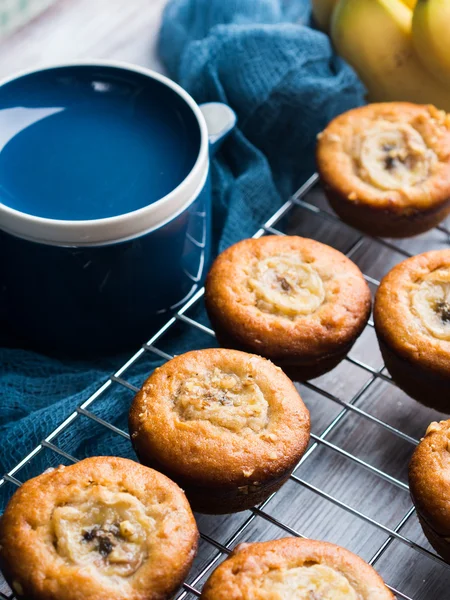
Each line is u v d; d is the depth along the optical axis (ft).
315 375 1.66
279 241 1.71
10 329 1.76
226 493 1.47
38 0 2.26
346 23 1.94
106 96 1.76
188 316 1.78
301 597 1.35
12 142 1.70
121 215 1.58
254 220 1.91
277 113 1.98
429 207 1.77
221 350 1.57
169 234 1.63
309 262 1.68
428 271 1.67
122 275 1.63
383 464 1.65
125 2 2.23
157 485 1.42
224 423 1.49
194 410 1.50
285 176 2.03
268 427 1.49
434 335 1.60
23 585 1.34
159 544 1.37
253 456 1.46
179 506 1.40
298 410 1.51
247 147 1.96
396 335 1.61
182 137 1.72
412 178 1.80
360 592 1.36
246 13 2.09
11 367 1.73
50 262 1.60
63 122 1.73
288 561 1.38
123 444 1.64
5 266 1.65
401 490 1.62
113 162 1.69
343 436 1.68
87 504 1.40
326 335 1.61
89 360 1.76
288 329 1.61
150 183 1.66
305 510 1.60
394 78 1.95
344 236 1.94
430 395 1.63
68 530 1.38
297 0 2.16
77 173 1.67
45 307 1.67
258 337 1.60
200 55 1.97
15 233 1.59
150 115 1.75
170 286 1.71
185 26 2.11
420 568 1.54
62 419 1.62
